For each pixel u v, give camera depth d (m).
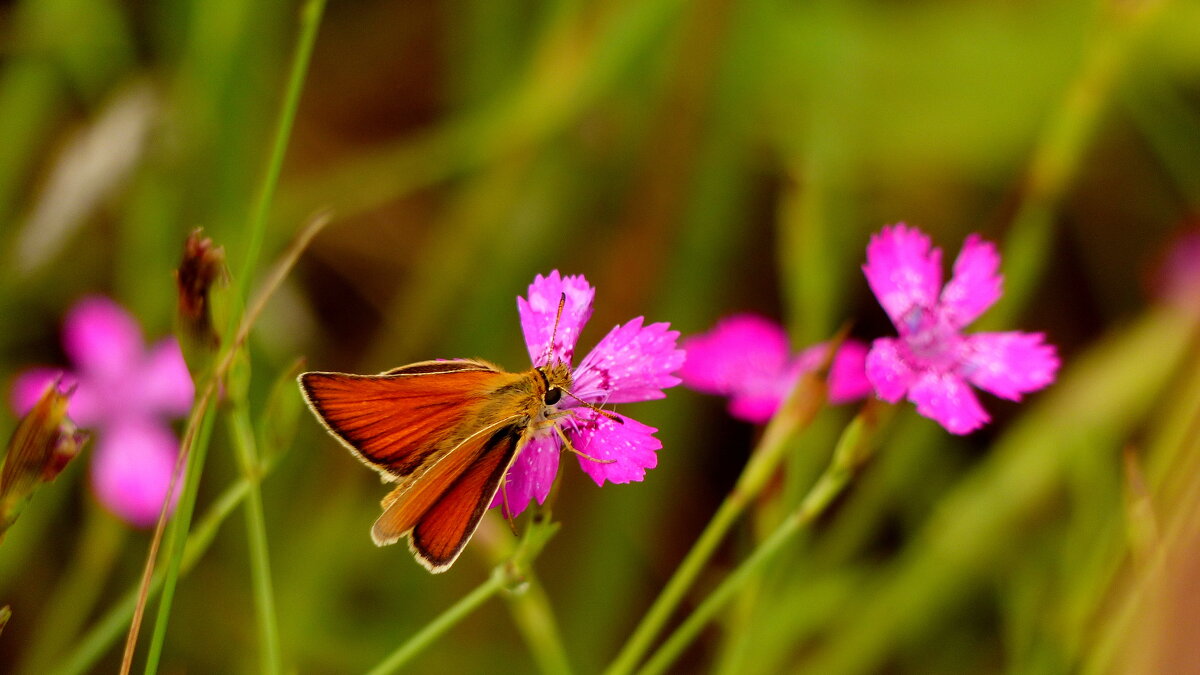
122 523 0.38
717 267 0.41
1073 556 0.38
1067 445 0.39
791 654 0.40
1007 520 0.39
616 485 0.40
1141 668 0.33
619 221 0.41
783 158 0.42
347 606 0.40
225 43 0.39
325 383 0.33
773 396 0.37
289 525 0.40
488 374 0.33
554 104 0.40
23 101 0.40
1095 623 0.36
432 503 0.33
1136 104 0.43
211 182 0.40
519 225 0.41
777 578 0.36
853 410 0.40
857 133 0.42
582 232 0.41
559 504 0.40
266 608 0.34
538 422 0.33
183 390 0.39
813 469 0.38
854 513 0.39
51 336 0.41
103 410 0.38
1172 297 0.40
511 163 0.41
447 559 0.33
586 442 0.33
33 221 0.39
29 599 0.39
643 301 0.41
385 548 0.40
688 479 0.42
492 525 0.35
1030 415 0.40
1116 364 0.39
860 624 0.38
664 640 0.40
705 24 0.40
